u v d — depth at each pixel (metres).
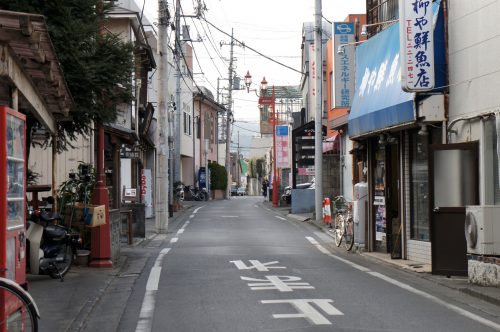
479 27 11.67
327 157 30.42
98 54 13.31
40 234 11.49
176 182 37.50
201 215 33.22
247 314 8.66
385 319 8.30
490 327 7.91
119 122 21.75
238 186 94.44
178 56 36.69
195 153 57.34
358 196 17.00
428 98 12.75
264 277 12.11
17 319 6.25
